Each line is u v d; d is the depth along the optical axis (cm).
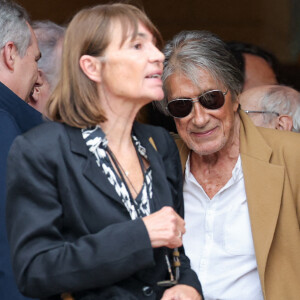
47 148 469
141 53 478
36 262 452
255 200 621
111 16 480
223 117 616
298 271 611
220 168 646
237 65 632
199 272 633
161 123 743
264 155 635
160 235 455
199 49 611
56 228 464
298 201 627
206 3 1916
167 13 1897
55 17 1634
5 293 573
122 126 492
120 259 449
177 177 537
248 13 1919
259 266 603
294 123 799
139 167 499
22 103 664
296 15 1939
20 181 465
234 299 621
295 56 1934
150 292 481
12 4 686
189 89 610
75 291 457
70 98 482
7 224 470
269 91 810
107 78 479
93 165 474
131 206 479
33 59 695
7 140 606
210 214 639
